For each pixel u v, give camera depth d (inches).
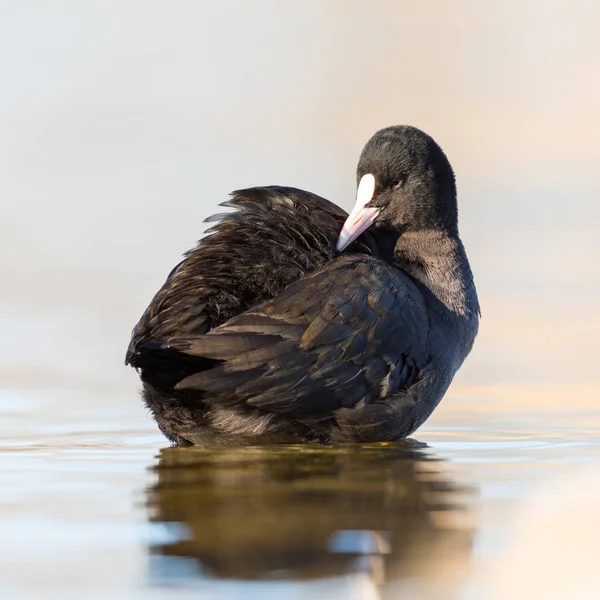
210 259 454.6
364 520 327.0
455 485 376.8
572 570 287.3
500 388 626.2
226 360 421.4
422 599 264.4
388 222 537.6
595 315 840.9
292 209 488.7
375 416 454.9
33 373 658.2
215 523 323.3
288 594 263.1
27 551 298.4
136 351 403.2
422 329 475.5
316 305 445.4
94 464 419.8
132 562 287.0
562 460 426.6
